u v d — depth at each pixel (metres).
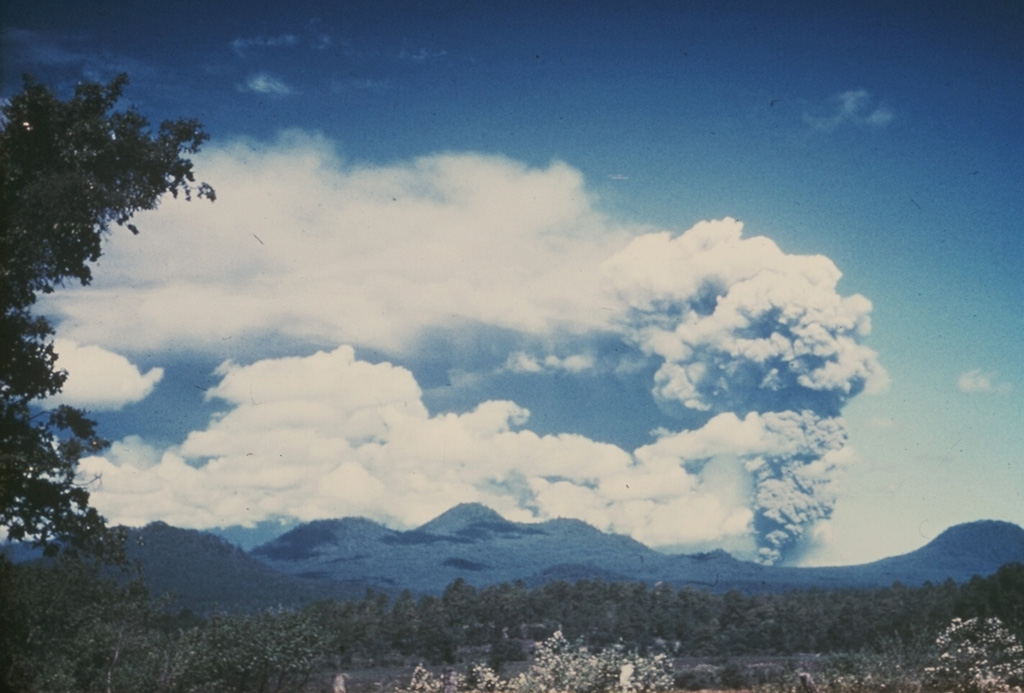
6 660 22.44
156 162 26.56
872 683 23.75
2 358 23.88
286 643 27.00
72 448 24.22
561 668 25.41
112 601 24.53
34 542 24.30
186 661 24.22
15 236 24.23
